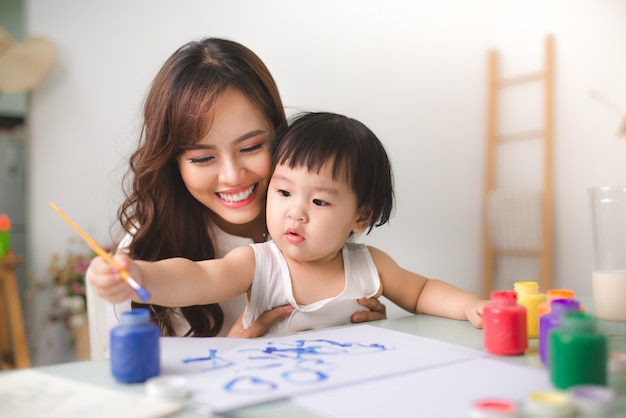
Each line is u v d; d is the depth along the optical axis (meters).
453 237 3.21
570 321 0.50
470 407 0.43
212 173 0.95
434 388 0.50
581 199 3.02
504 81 3.30
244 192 0.97
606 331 0.76
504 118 3.33
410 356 0.61
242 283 0.85
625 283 0.80
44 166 2.37
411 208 3.05
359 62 2.91
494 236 3.21
